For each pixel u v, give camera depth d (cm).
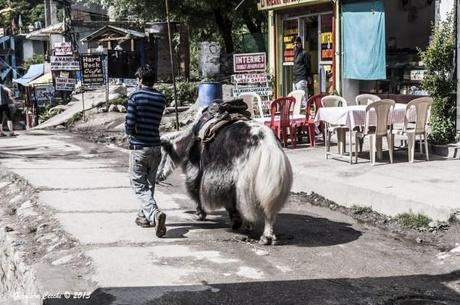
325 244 717
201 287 577
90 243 709
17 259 712
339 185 923
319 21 1627
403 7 1566
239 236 740
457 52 1159
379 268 638
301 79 1506
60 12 4497
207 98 1642
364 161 1098
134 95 725
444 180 927
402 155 1152
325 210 891
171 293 561
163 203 909
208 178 719
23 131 1920
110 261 645
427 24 1586
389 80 1480
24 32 4941
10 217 905
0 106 1741
